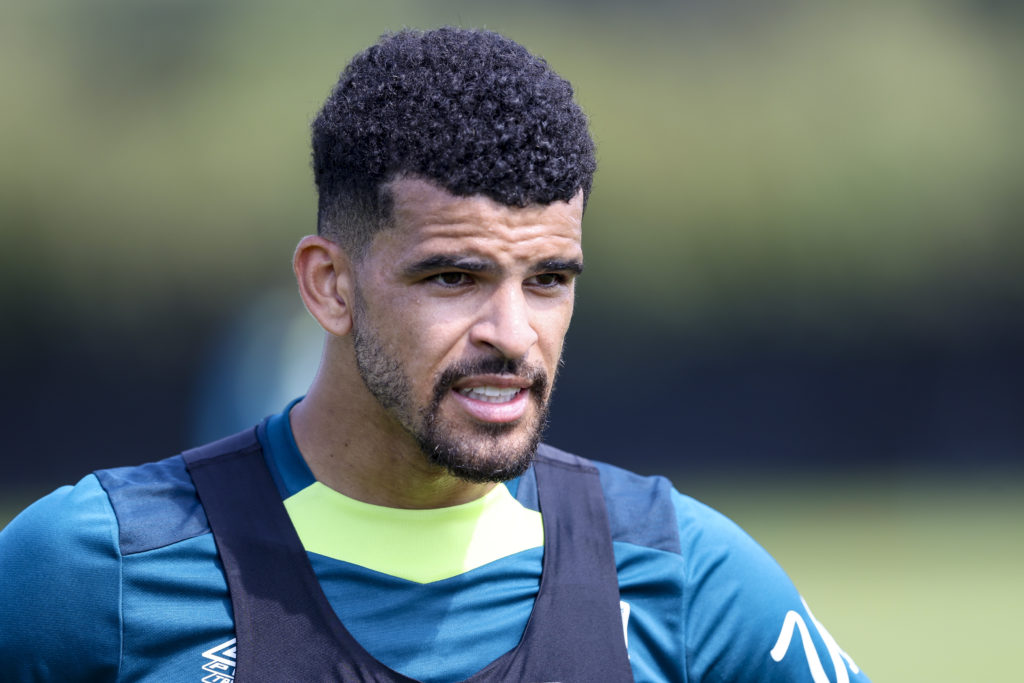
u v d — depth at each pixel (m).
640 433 67.69
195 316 66.12
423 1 74.94
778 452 67.88
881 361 69.38
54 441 63.56
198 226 66.62
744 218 70.06
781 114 72.50
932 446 68.12
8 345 63.69
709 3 75.12
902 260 69.50
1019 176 70.81
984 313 69.62
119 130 68.25
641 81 73.44
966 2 75.00
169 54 70.56
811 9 74.94
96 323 65.12
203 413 58.50
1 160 65.12
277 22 72.56
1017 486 56.84
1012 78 73.31
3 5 69.44
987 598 30.95
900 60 72.62
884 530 42.72
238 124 68.56
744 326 69.44
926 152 71.12
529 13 75.44
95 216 66.00
